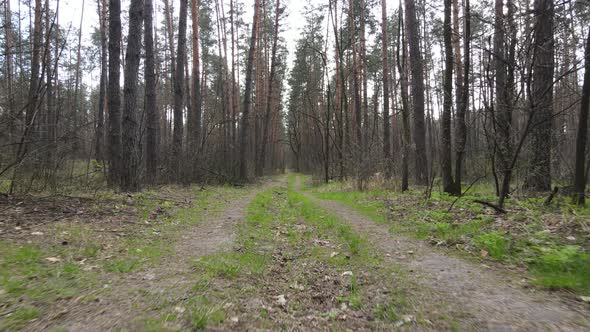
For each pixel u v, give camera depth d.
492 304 3.22
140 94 26.69
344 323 3.06
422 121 13.70
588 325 2.74
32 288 3.28
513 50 7.47
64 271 3.80
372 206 10.06
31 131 7.76
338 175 22.14
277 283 4.09
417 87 13.61
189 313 2.95
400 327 2.91
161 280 3.77
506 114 7.68
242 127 20.28
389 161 14.90
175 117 15.57
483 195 9.74
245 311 3.18
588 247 4.41
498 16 8.15
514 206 7.40
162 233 6.13
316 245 5.86
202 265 4.34
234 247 5.37
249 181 20.83
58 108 10.49
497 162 9.09
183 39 15.82
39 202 7.23
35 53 10.40
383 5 19.03
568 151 10.11
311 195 16.48
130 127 10.04
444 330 2.81
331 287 3.98
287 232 6.82
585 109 6.38
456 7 15.35
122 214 7.21
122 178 9.95
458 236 5.72
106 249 4.86
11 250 4.31
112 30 10.11
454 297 3.44
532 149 8.56
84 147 11.31
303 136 52.03
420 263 4.64
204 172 16.28
